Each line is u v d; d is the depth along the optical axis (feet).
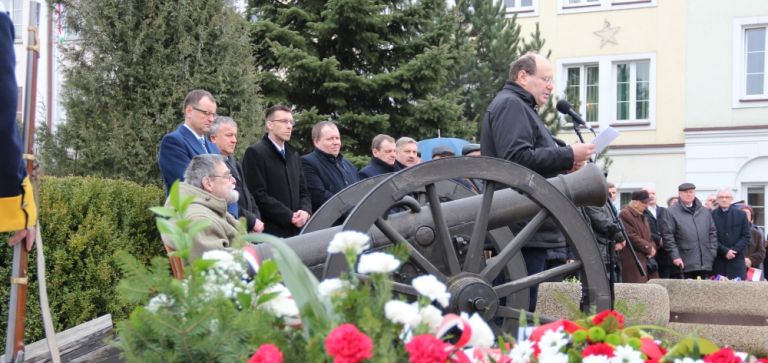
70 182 20.94
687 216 35.35
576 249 13.47
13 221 10.85
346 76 40.81
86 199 20.70
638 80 65.21
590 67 66.13
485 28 53.78
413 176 12.65
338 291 6.89
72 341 13.73
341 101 40.83
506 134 15.10
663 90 64.03
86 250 20.36
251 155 20.47
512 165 13.14
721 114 62.59
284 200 20.45
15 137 10.73
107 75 28.71
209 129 19.16
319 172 21.97
